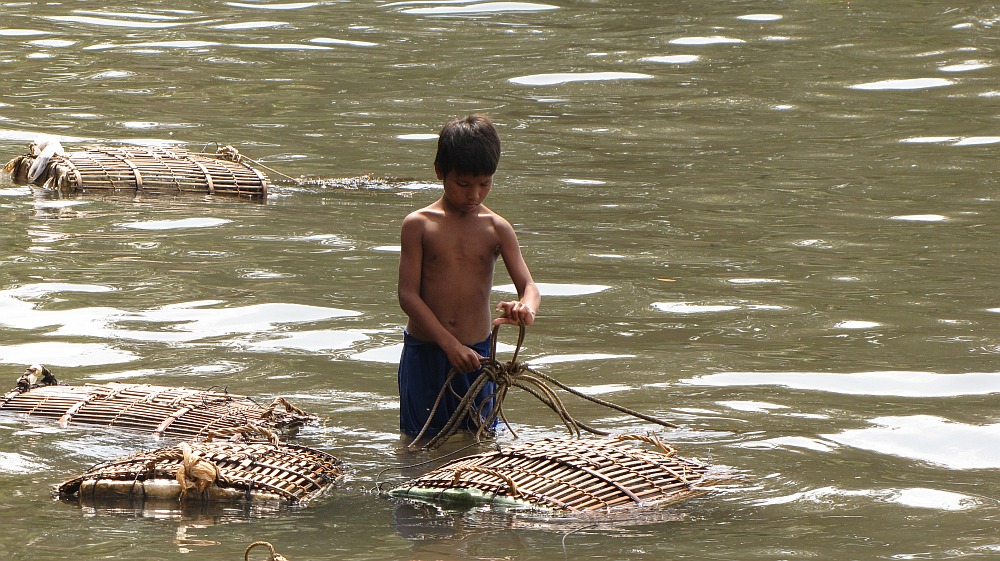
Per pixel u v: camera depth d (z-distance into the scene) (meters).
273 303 29.38
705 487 18.72
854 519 17.48
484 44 77.81
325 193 42.94
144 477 18.33
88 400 22.16
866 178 46.38
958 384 24.19
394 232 37.25
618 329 28.12
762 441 21.08
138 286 30.62
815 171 47.66
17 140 50.78
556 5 90.50
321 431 21.62
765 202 42.34
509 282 32.03
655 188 44.59
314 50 75.31
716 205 41.88
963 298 30.59
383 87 65.50
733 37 79.50
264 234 36.62
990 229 38.28
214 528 16.94
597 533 16.80
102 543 16.31
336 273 32.41
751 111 60.50
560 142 53.19
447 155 21.83
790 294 31.05
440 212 22.36
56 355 25.39
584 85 66.50
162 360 25.27
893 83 67.06
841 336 27.50
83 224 37.16
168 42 76.69
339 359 25.73
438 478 18.56
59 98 60.72
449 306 22.27
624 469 19.02
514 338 27.34
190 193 41.97
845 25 82.81
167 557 15.84
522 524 17.11
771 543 16.53
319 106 60.47
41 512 17.44
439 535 16.70
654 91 65.31
